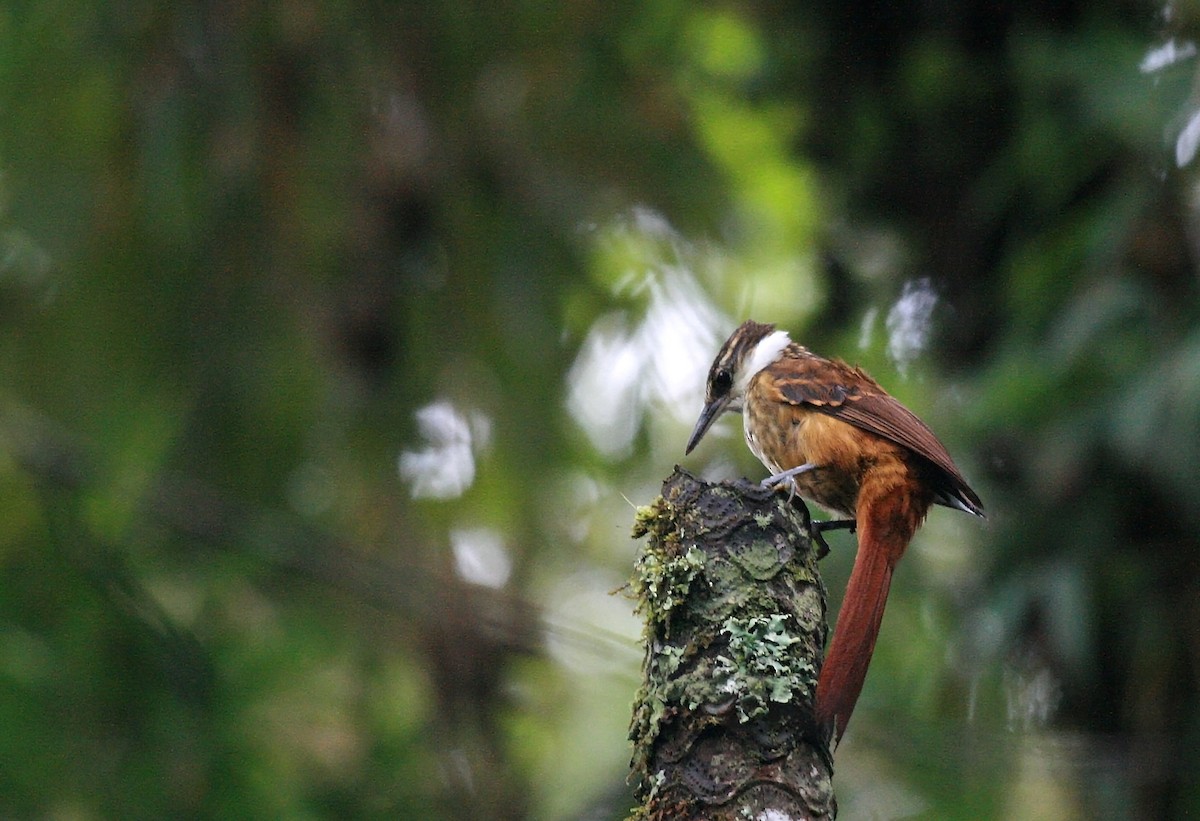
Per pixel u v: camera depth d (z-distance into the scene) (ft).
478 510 40.40
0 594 32.24
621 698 39.19
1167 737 29.66
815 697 17.24
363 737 34.22
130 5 36.73
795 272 39.68
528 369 40.06
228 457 39.60
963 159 32.94
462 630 36.60
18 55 36.50
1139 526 30.71
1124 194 30.27
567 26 38.01
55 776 29.94
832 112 34.65
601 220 39.09
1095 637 30.89
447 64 38.65
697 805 16.48
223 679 32.22
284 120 38.17
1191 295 29.86
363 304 39.32
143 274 38.75
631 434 40.11
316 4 37.50
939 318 33.55
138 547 36.17
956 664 32.86
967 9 32.45
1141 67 30.45
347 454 39.55
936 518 35.17
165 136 37.32
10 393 37.91
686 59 38.14
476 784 36.42
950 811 30.60
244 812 30.55
